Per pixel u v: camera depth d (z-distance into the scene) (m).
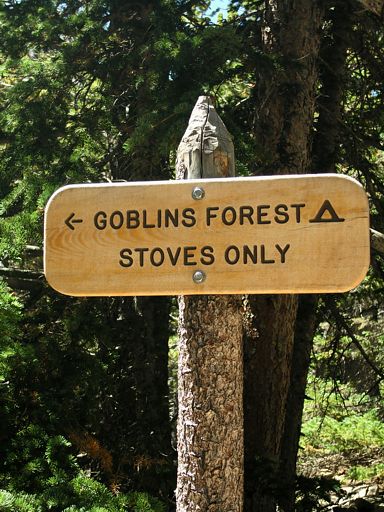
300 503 8.12
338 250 2.71
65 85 8.21
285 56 8.49
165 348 9.69
